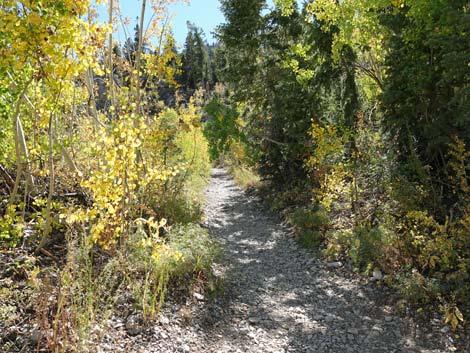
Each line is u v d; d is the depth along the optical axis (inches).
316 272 272.2
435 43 238.7
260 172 550.3
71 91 253.6
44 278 166.7
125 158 191.8
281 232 377.4
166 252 196.5
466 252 213.3
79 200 273.0
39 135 237.3
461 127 265.6
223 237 365.1
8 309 153.0
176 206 323.0
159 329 170.9
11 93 186.4
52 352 130.3
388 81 308.0
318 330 194.9
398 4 294.0
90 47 165.8
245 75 573.9
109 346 150.6
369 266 250.5
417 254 236.4
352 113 404.2
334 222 336.2
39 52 155.4
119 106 274.2
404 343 180.5
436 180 276.1
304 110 470.9
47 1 145.3
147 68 342.3
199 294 211.6
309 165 413.4
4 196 243.8
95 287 171.9
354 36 379.9
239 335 185.9
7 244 202.5
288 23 528.1
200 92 990.4
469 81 230.2
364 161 339.6
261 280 261.0
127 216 239.9
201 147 729.6
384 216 281.3
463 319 187.0
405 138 314.7
